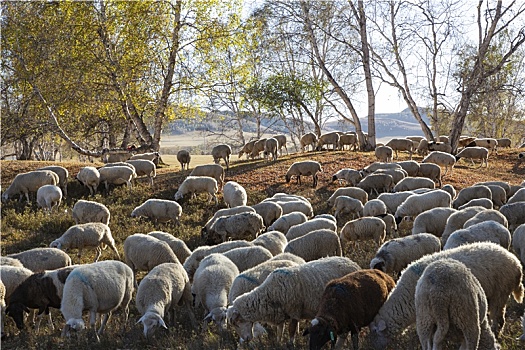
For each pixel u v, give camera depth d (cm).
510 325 825
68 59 2956
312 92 4059
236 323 852
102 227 1469
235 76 3419
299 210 1786
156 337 923
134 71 3100
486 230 1019
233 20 3278
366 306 760
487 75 3388
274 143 2934
